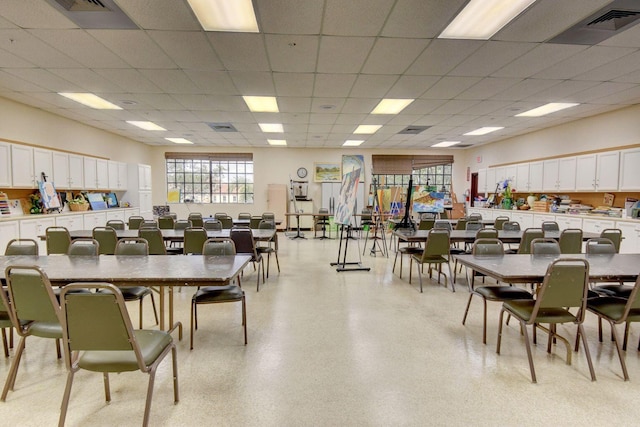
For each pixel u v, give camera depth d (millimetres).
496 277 2580
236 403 2137
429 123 7523
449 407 2102
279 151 11523
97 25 3188
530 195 8500
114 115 6848
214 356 2756
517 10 2902
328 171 11625
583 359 2717
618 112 6285
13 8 2879
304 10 2891
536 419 1989
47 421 1946
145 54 3848
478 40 3469
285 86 4961
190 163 11406
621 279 2562
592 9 2875
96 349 1768
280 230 11242
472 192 11438
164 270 2594
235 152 11414
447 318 3625
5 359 2635
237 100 5730
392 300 4227
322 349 2885
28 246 3438
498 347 2828
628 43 3520
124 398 2170
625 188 5984
